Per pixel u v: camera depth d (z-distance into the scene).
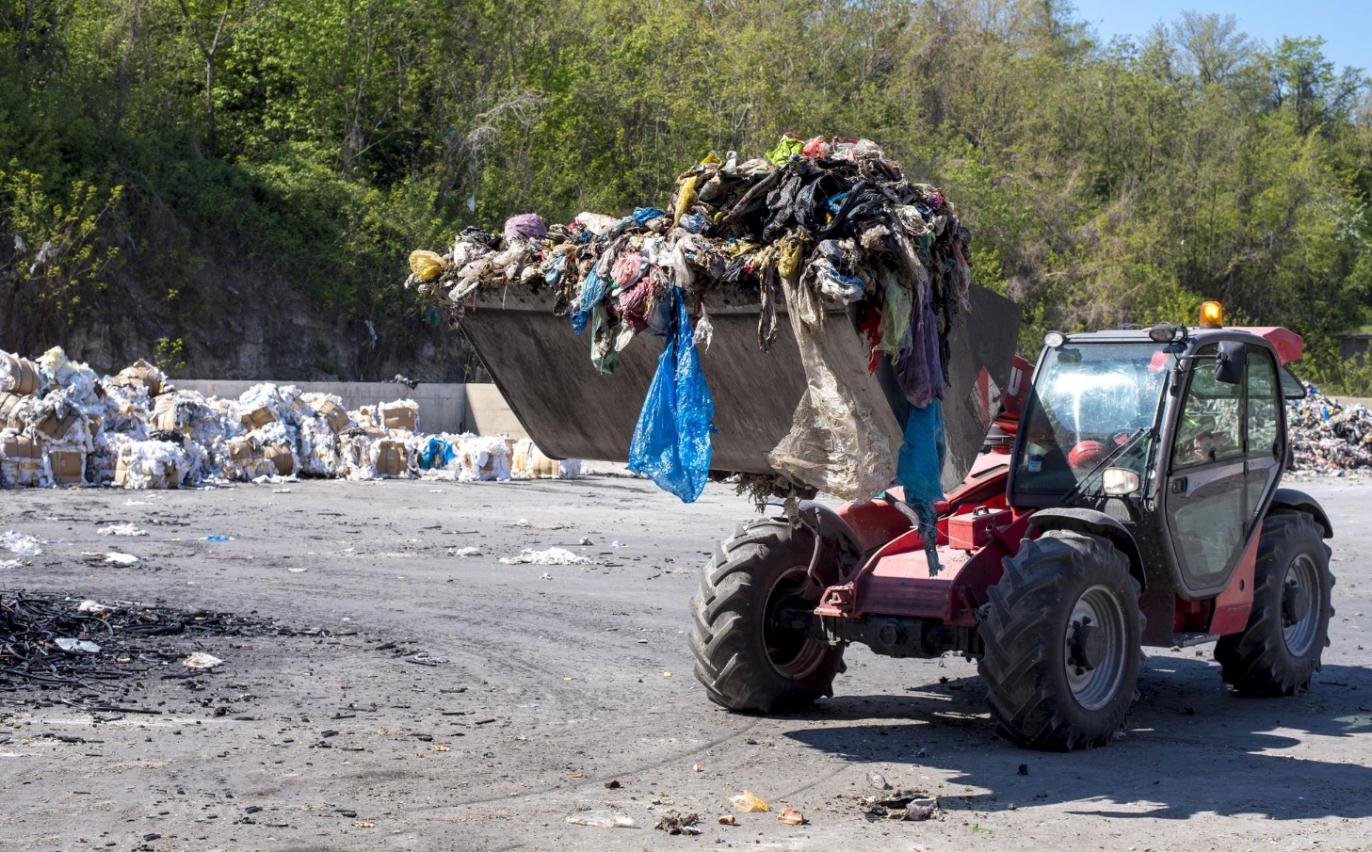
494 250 7.06
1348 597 13.09
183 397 22.73
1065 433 7.75
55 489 19.73
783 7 58.16
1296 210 68.88
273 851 4.80
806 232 5.69
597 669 8.68
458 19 47.59
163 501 18.72
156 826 5.05
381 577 12.39
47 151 34.06
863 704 8.02
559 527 17.47
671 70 52.47
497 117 46.66
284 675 8.04
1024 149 63.69
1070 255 59.16
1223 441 8.06
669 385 6.14
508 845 4.98
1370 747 7.00
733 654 7.36
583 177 49.97
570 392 7.17
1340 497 26.02
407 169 46.00
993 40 74.31
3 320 31.58
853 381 5.75
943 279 6.02
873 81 61.22
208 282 36.56
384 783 5.80
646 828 5.27
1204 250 69.62
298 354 37.66
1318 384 65.50
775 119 51.56
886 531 7.87
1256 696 8.53
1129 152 70.25
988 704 6.78
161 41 43.50
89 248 32.06
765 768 6.35
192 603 10.42
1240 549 8.09
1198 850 5.12
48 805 5.28
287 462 23.33
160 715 6.92
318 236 40.25
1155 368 7.66
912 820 5.51
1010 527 7.21
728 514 20.11
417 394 31.69
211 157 41.00
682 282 5.94
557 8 52.34
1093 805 5.77
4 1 38.69
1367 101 88.75
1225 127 69.69
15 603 9.27
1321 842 5.23
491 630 9.92
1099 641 6.90
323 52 43.91
